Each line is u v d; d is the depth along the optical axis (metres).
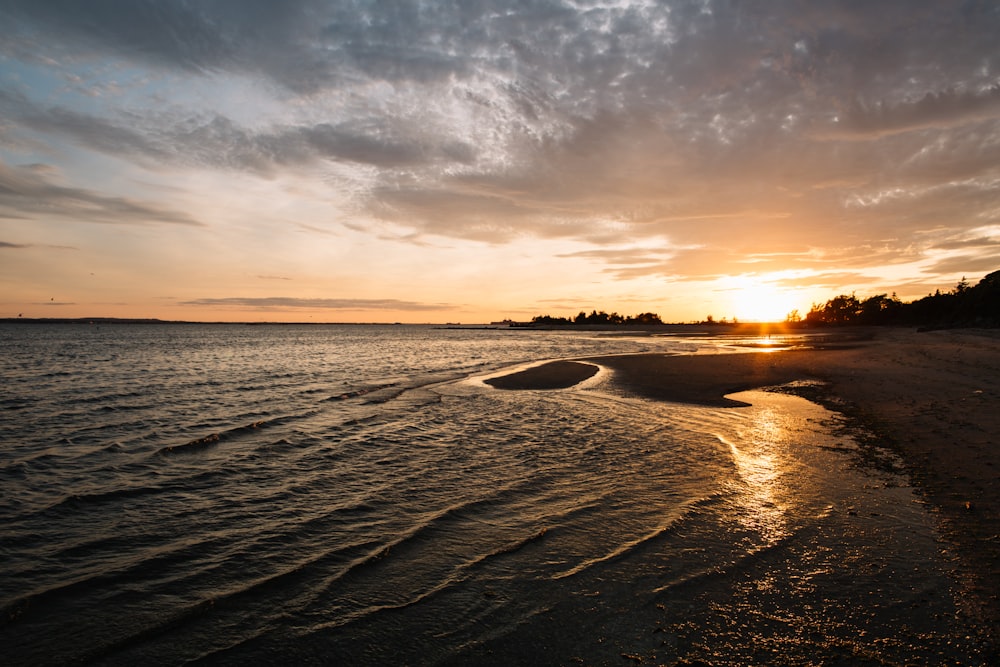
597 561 5.96
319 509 7.76
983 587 5.06
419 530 6.90
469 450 11.13
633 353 42.91
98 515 7.58
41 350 54.31
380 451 11.12
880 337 65.44
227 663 4.27
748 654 4.30
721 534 6.60
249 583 5.57
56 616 4.95
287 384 23.64
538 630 4.68
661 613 4.91
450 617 4.90
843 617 4.75
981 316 73.81
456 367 32.78
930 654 4.20
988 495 7.20
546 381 23.11
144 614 5.00
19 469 9.89
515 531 6.85
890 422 12.34
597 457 10.43
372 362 37.75
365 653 4.39
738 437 11.94
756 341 69.44
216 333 146.62
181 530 7.02
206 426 13.93
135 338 97.44
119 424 14.26
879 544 6.12
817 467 9.28
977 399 13.96
